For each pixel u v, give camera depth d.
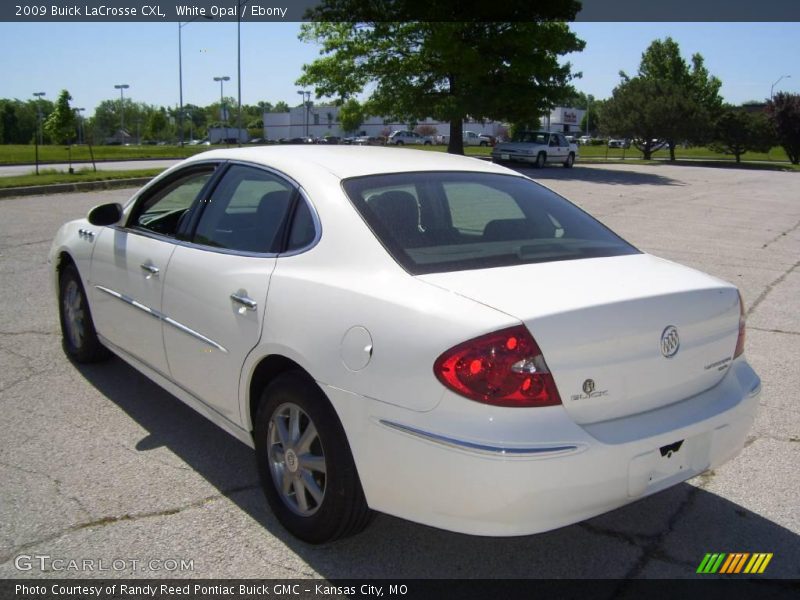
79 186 17.75
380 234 3.18
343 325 2.96
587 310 2.73
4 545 3.18
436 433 2.64
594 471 2.67
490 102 30.80
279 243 3.48
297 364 3.24
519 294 2.81
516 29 30.53
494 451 2.55
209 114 145.12
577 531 3.47
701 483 3.94
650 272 3.26
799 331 6.82
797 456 4.25
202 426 4.45
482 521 2.64
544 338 2.64
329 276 3.15
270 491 3.39
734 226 14.38
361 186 3.46
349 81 32.62
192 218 4.08
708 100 62.28
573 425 2.66
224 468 3.94
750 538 3.43
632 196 20.52
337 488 3.01
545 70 30.98
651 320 2.89
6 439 4.18
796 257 10.86
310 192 3.47
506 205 3.73
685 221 14.92
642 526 3.53
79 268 5.01
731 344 3.27
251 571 3.07
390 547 3.29
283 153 3.92
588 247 3.51
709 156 68.44
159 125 112.38
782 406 4.98
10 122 104.44
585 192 21.39
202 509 3.53
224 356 3.56
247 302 3.39
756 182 29.38
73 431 4.32
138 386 5.03
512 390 2.60
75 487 3.68
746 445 4.38
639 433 2.79
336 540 3.19
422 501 2.74
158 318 4.09
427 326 2.72
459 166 3.98
